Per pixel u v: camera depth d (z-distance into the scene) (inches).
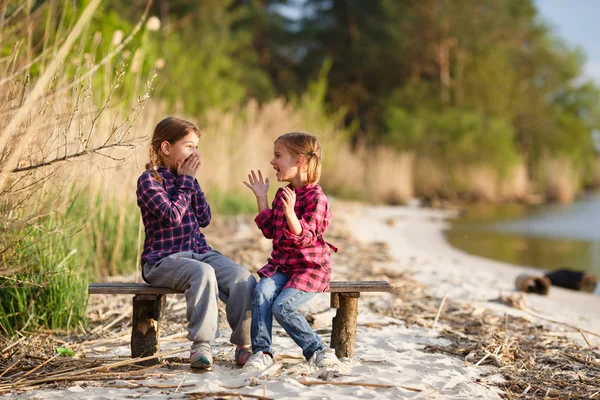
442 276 331.0
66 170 191.9
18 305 191.6
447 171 1053.2
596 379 166.1
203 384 140.6
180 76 723.4
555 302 299.1
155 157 167.3
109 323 211.2
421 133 1066.7
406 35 1393.9
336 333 165.2
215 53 1059.3
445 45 1323.8
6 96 144.3
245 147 601.9
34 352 172.1
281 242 158.6
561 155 1312.7
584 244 551.8
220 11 1251.2
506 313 239.0
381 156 966.4
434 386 149.3
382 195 930.1
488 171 1059.3
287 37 1644.9
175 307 230.5
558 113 1425.9
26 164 157.1
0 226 151.6
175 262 155.3
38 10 167.6
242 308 157.5
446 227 670.5
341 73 1555.1
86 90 173.8
